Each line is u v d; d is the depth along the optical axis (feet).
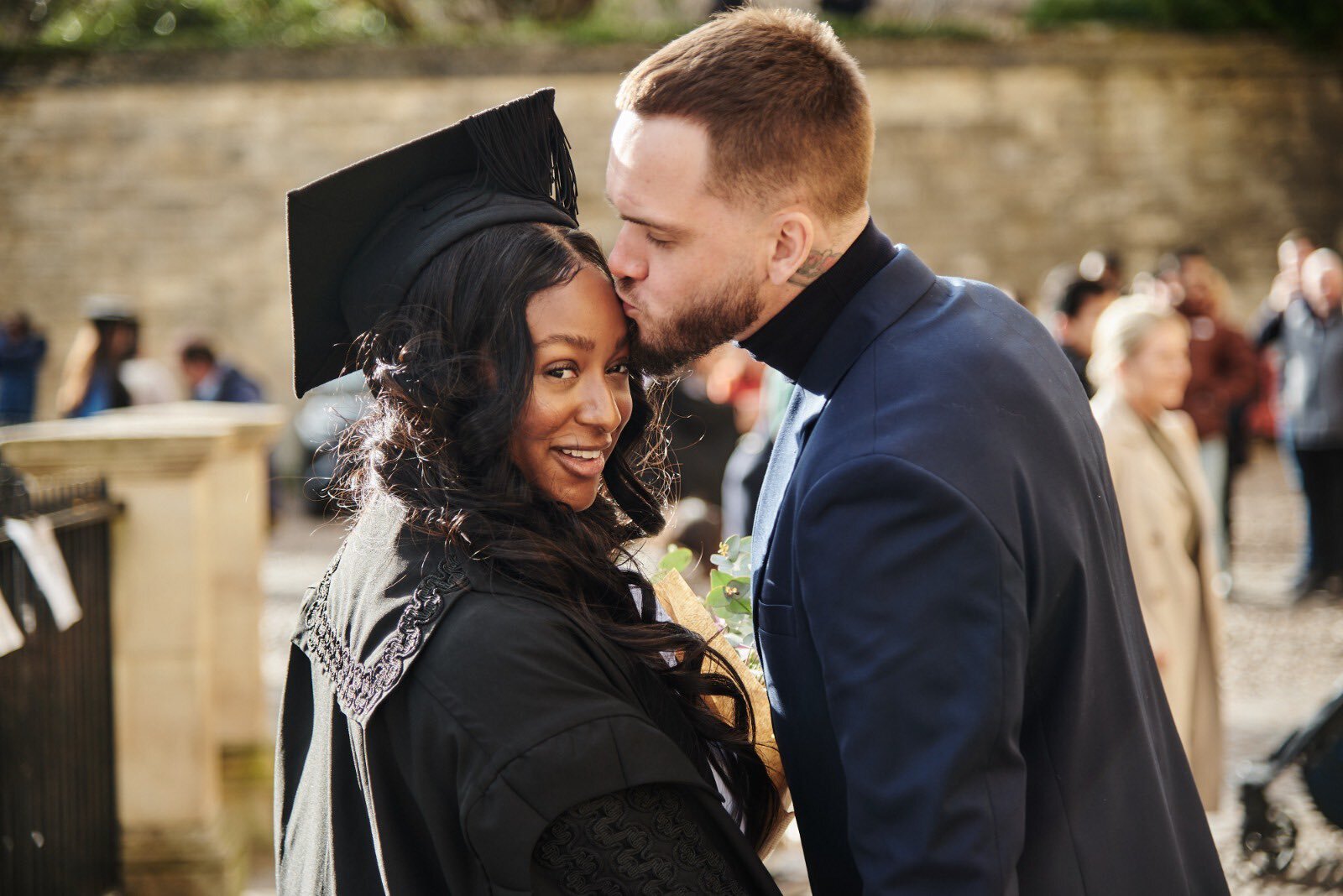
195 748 12.91
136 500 12.84
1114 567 4.99
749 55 4.61
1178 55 45.29
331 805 4.59
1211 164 45.75
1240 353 25.46
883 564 4.28
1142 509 12.07
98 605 12.41
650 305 4.75
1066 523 4.59
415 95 44.47
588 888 4.13
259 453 15.93
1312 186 45.75
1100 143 45.68
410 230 4.96
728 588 6.40
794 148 4.59
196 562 12.90
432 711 4.20
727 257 4.67
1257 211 45.83
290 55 44.32
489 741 4.12
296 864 4.88
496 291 4.66
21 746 10.52
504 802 4.05
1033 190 45.83
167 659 12.87
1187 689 12.11
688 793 4.37
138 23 47.83
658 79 4.66
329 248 5.05
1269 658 21.61
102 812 12.38
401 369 4.71
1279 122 45.60
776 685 4.86
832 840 4.76
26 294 44.88
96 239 44.83
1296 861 13.74
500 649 4.23
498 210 4.84
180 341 30.68
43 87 44.39
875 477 4.33
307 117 44.57
